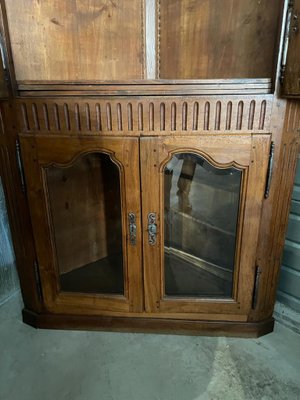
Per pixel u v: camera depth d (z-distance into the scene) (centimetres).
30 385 108
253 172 100
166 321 125
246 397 103
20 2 112
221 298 120
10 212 116
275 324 133
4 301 149
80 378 110
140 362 116
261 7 107
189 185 108
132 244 113
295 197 119
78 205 120
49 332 131
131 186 104
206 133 96
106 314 127
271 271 116
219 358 117
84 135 99
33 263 121
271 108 92
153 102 94
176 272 123
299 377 110
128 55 134
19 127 100
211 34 124
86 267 127
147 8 130
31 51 118
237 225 109
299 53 82
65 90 95
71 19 122
